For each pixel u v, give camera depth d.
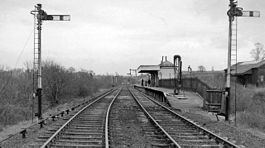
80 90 43.81
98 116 18.67
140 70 65.81
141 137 11.65
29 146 9.58
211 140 11.13
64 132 12.47
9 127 14.08
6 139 10.51
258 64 54.78
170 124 15.34
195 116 19.14
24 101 23.27
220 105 19.33
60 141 10.56
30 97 23.77
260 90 32.88
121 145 10.08
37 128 13.46
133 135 12.11
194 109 23.75
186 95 34.44
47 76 29.81
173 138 11.38
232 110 21.95
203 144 10.43
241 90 30.64
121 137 11.52
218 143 10.56
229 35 16.72
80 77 44.31
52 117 16.23
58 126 14.29
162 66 64.62
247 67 57.72
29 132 12.30
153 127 14.31
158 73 67.31
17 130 13.10
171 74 64.62
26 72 27.81
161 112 21.52
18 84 24.86
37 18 16.00
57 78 30.39
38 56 16.17
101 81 95.19
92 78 58.03
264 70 51.28
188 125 14.88
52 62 33.12
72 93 37.19
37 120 15.96
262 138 11.80
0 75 23.39
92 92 52.72
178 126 14.77
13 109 18.33
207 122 16.23
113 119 17.20
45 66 30.44
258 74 51.34
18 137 11.14
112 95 47.31
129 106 26.62
